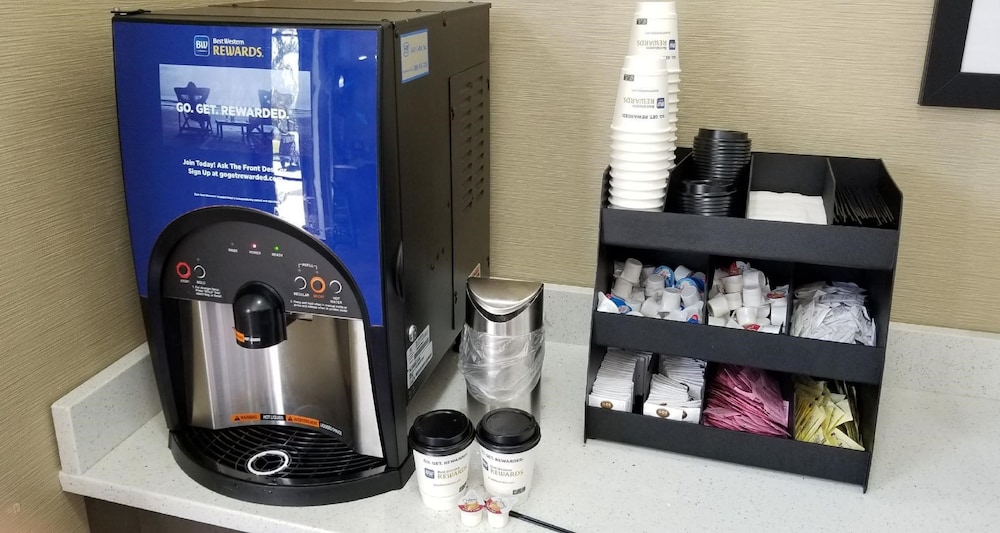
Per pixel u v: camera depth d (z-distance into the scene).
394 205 0.92
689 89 1.27
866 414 1.06
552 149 1.35
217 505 1.01
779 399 1.12
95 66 1.05
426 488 0.99
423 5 1.19
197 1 1.22
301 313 0.98
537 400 1.19
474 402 1.17
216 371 1.09
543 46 1.30
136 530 1.11
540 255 1.43
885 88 1.20
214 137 0.92
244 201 0.94
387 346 0.96
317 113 0.88
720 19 1.22
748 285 1.14
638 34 1.11
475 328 1.13
